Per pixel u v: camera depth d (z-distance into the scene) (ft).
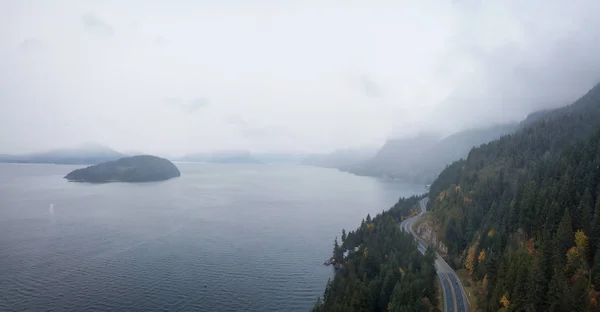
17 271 618.85
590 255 356.18
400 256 544.62
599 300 299.79
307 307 531.50
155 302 526.57
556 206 418.92
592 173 459.32
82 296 535.19
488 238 486.38
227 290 576.61
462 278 481.05
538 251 385.29
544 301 312.09
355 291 440.04
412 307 374.02
